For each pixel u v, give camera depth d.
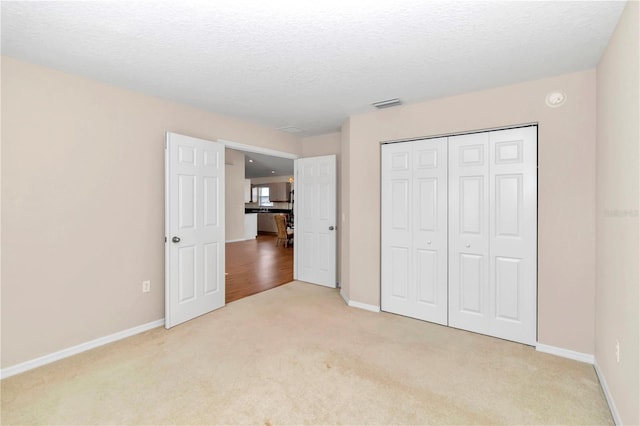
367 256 3.53
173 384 2.07
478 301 2.88
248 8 1.61
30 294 2.27
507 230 2.72
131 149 2.82
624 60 1.62
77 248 2.50
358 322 3.16
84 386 2.04
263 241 9.42
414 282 3.25
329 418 1.75
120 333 2.76
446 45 2.00
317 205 4.61
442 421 1.73
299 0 1.54
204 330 2.95
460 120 2.89
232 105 3.25
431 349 2.58
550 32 1.84
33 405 1.84
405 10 1.62
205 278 3.36
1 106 2.13
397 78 2.52
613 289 1.81
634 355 1.45
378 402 1.89
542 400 1.91
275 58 2.18
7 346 2.17
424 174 3.16
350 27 1.79
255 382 2.10
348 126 3.70
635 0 1.44
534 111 2.54
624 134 1.61
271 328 3.00
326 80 2.58
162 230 3.07
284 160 9.78
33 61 2.22
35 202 2.28
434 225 3.11
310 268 4.71
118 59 2.20
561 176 2.44
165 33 1.86
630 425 1.50
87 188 2.55
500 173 2.75
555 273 2.48
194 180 3.21
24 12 1.64
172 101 3.12
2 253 2.15
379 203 3.45
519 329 2.68
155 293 3.02
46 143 2.32
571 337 2.42
